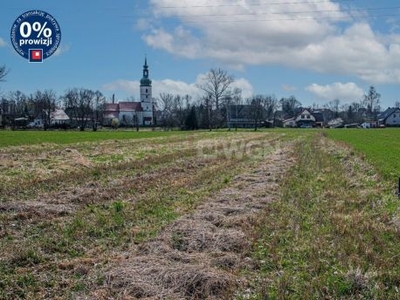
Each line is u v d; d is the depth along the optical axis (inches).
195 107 3796.8
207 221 385.1
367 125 4726.9
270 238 341.7
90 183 590.2
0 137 1788.9
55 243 325.7
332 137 2021.4
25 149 1173.1
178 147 1302.9
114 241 335.0
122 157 946.7
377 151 1116.5
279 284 254.5
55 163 792.3
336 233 351.3
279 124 4670.3
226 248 315.3
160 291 242.2
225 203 469.7
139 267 271.3
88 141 1621.6
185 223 370.9
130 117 4909.0
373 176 668.7
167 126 3656.5
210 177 667.4
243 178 650.8
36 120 4288.9
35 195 502.3
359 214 413.7
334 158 990.4
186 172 730.2
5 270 275.1
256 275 272.1
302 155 1058.1
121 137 1995.6
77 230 357.1
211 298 239.0
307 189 555.2
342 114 5753.0
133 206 448.5
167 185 585.9
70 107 4227.4
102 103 4421.8
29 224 376.2
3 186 555.2
